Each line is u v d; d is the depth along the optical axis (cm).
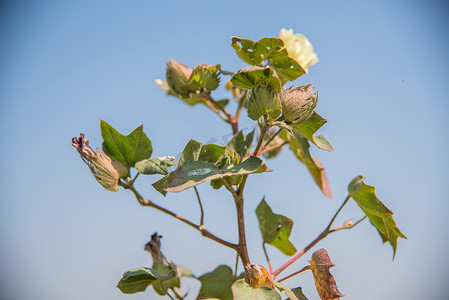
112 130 47
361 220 51
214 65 50
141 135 47
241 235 47
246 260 47
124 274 46
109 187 46
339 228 51
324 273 45
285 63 48
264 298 42
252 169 41
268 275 45
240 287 43
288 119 43
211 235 48
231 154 45
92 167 46
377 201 48
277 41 46
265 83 43
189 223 48
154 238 51
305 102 42
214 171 42
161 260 50
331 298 45
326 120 45
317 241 50
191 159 44
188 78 50
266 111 43
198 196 47
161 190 45
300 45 52
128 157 48
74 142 45
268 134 52
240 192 47
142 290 49
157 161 46
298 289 48
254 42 47
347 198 50
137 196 47
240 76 44
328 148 50
